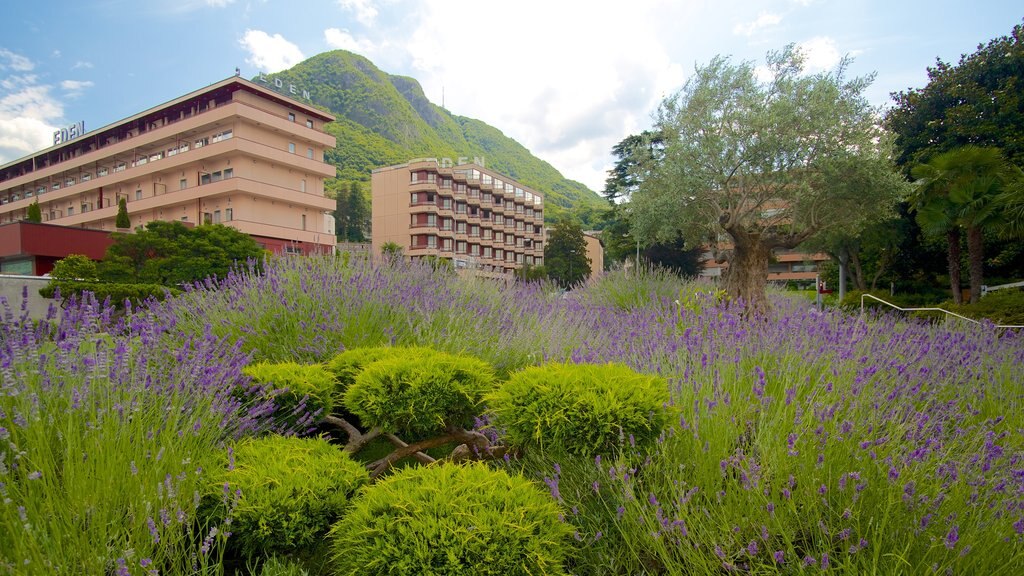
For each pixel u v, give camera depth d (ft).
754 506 6.65
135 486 6.13
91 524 5.56
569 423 7.61
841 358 10.73
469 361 9.93
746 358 12.22
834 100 35.86
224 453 7.93
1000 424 9.21
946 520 6.23
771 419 8.34
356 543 6.07
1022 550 5.96
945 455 6.97
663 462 7.87
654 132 44.24
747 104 37.42
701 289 33.32
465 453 10.95
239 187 118.73
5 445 6.24
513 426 8.22
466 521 5.92
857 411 8.39
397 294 16.22
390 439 10.77
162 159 130.93
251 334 13.62
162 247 59.36
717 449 7.68
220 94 126.72
